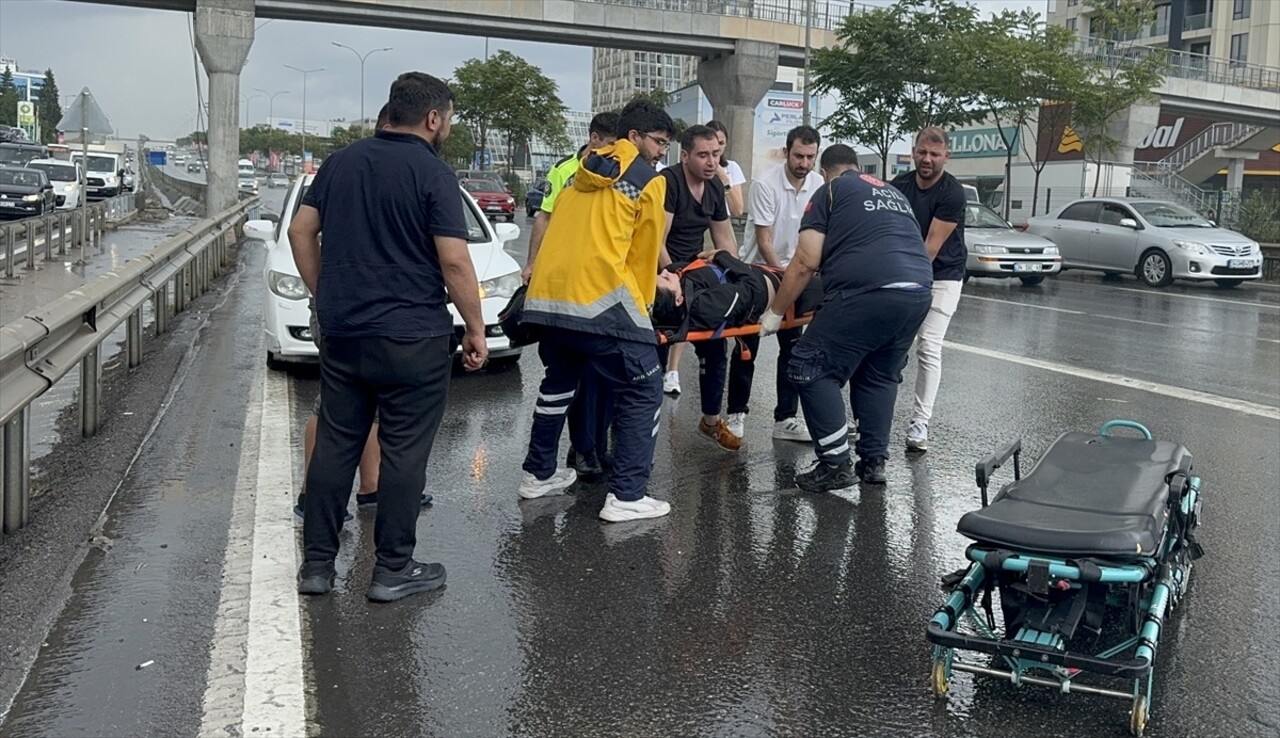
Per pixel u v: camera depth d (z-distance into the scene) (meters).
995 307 16.55
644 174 5.38
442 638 4.22
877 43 33.41
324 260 4.46
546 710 3.69
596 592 4.71
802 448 7.23
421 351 4.45
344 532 5.37
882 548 5.34
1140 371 10.48
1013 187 43.06
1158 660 4.16
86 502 5.63
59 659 3.95
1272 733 3.63
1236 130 50.81
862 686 3.91
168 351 10.16
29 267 18.27
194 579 4.70
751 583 4.86
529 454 5.99
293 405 7.98
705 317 6.05
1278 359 11.40
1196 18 69.25
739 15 41.22
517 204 61.12
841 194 5.96
